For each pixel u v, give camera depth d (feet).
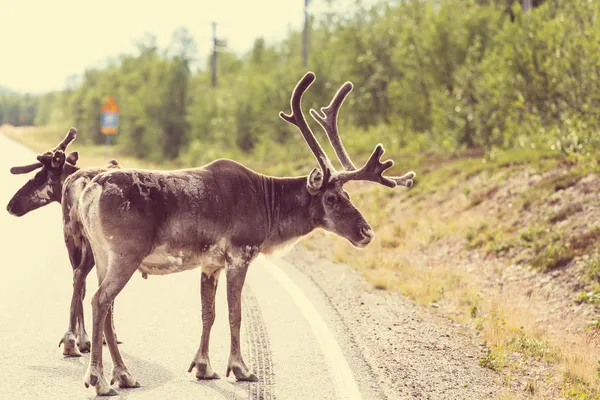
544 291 40.93
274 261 53.93
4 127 570.87
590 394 27.07
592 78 60.80
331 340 32.32
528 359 31.40
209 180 26.89
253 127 166.71
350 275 48.70
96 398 25.05
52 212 81.30
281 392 25.94
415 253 54.54
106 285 24.97
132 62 312.09
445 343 32.81
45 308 37.42
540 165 58.75
